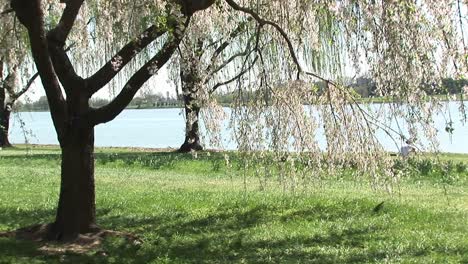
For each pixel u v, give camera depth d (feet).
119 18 33.47
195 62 32.42
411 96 28.02
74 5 28.66
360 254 26.48
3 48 32.78
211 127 32.19
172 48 27.99
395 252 26.73
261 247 28.12
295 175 32.58
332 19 30.83
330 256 26.21
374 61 28.25
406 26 27.35
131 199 41.78
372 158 29.71
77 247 27.22
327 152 30.63
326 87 30.37
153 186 49.29
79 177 28.78
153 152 93.50
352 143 29.96
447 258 25.48
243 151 31.73
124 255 26.00
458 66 26.35
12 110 34.65
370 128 29.48
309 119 30.63
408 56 27.55
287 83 30.53
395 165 29.81
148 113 364.38
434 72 27.40
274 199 40.86
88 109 28.30
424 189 46.57
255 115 31.35
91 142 29.17
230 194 43.68
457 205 39.40
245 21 32.78
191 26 32.99
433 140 28.55
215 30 34.27
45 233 28.96
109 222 33.83
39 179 53.88
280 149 31.12
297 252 27.02
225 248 27.81
